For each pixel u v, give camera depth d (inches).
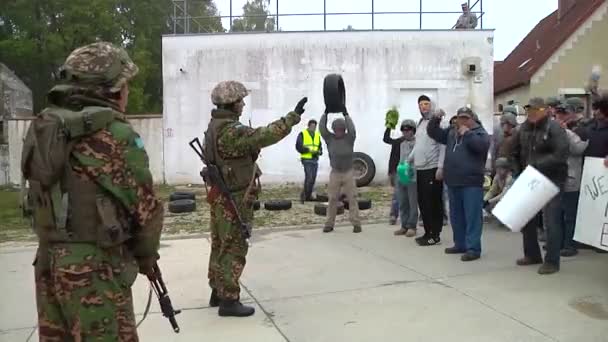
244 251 187.6
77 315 92.7
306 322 179.6
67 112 93.0
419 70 633.6
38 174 91.4
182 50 636.1
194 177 641.0
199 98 638.5
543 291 204.5
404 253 273.3
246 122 635.5
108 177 92.7
